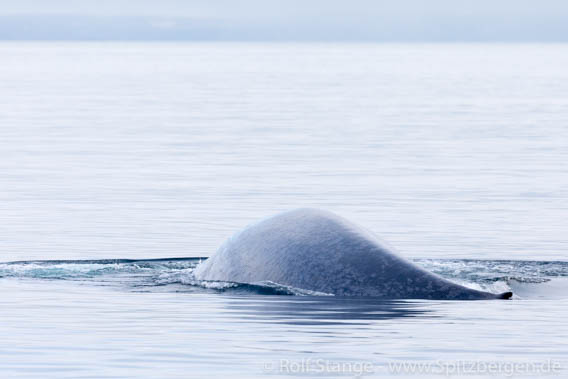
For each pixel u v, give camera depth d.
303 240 72.12
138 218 110.00
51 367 51.47
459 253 91.19
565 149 194.62
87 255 88.50
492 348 55.25
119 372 50.66
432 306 65.50
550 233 102.56
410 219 110.88
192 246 93.44
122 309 64.69
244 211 115.31
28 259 86.50
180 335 57.94
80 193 130.25
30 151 184.25
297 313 63.31
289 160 172.88
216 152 186.12
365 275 69.62
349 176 150.12
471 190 135.75
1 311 63.91
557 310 64.88
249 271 72.38
